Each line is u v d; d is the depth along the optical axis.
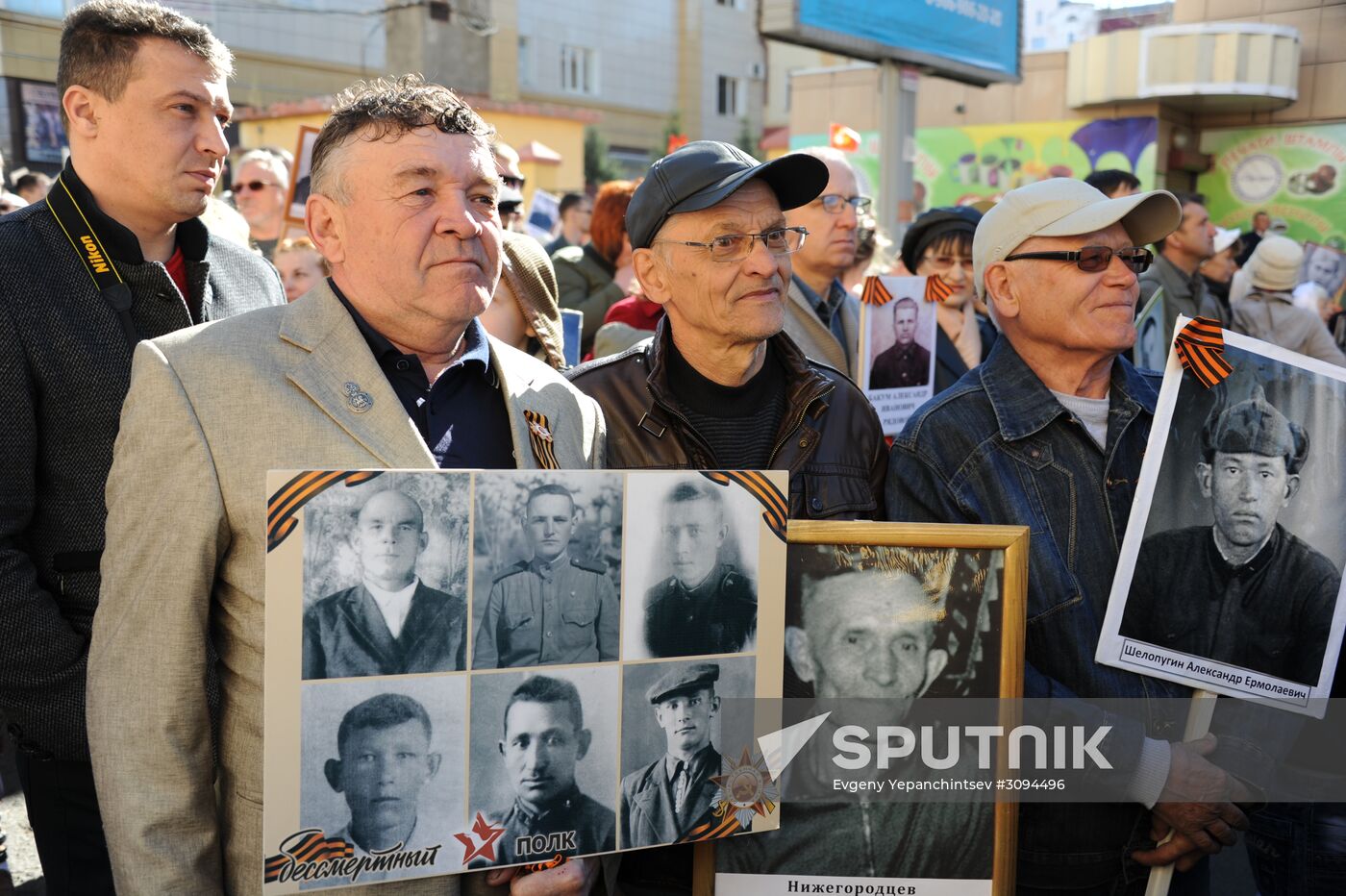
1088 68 14.69
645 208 2.19
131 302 2.29
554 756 1.63
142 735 1.62
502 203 4.52
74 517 2.21
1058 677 2.10
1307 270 9.64
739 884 1.84
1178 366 2.09
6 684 2.08
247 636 1.67
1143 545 2.07
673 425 2.25
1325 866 2.42
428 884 1.67
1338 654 2.13
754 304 2.14
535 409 1.93
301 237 4.89
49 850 2.28
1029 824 2.14
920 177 16.00
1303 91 14.72
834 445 2.34
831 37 9.43
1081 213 2.14
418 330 1.77
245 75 21.02
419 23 20.92
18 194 7.79
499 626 1.60
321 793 1.53
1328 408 2.11
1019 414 2.21
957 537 1.83
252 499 1.64
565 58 30.94
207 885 1.67
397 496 1.55
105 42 2.27
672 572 1.68
